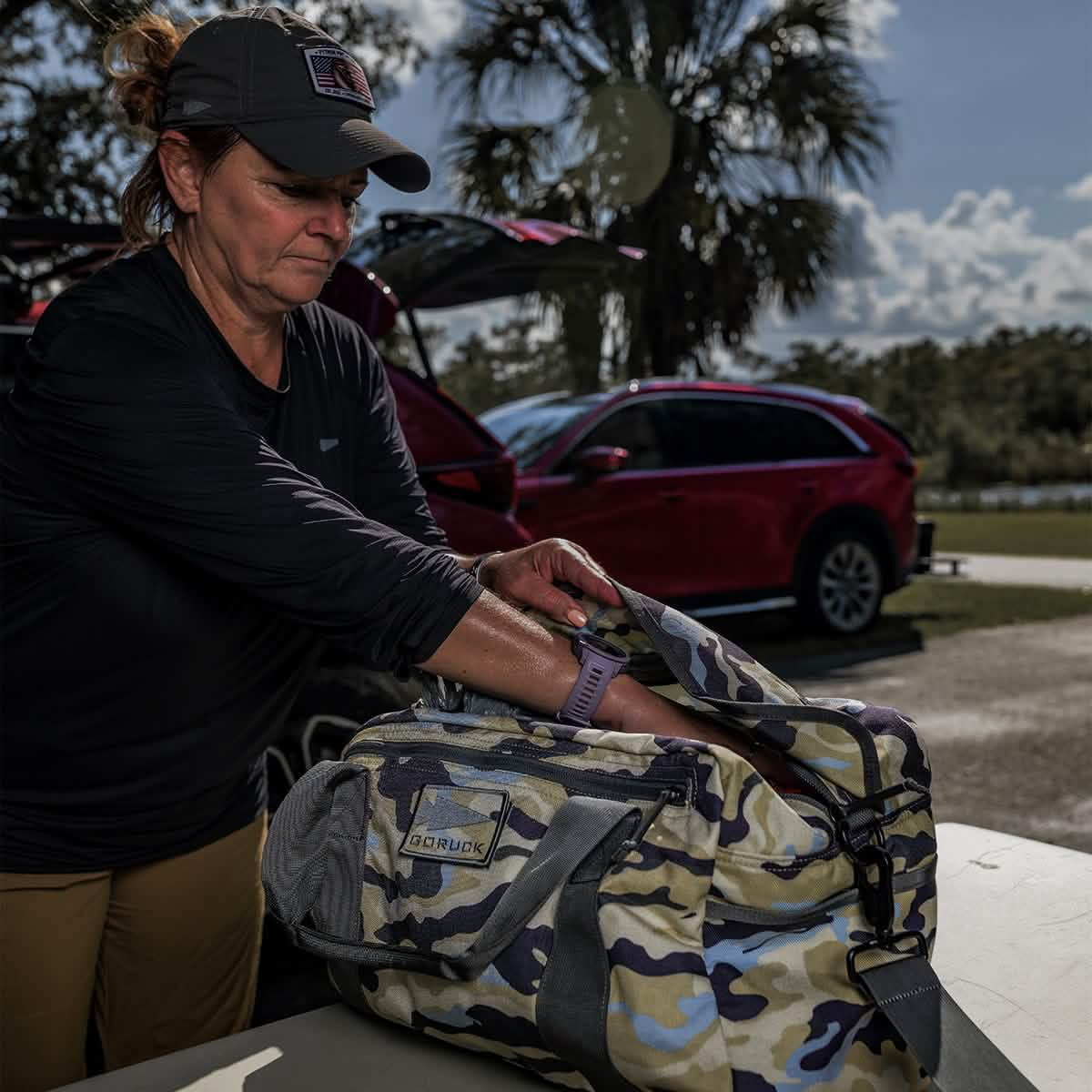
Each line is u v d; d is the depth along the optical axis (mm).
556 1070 915
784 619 8047
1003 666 6312
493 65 13070
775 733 941
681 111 13156
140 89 1160
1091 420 87250
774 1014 861
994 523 24391
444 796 976
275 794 2662
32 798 1229
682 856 861
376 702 2613
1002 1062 839
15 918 1251
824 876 877
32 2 10625
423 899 939
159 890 1333
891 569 7156
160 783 1250
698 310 13133
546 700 1013
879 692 5645
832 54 13094
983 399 89812
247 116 1042
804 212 13062
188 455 1016
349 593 996
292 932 1002
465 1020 941
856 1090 868
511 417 6547
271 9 1085
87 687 1179
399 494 1468
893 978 867
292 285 1124
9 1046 1280
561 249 4141
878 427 7129
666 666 1086
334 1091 958
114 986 1390
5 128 10758
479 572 1214
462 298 4445
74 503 1091
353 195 1139
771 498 6531
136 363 1052
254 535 1001
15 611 1145
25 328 3107
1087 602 9266
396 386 3486
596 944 855
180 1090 968
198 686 1210
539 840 912
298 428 1297
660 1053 829
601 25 13016
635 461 6172
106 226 3172
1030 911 1332
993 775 4172
